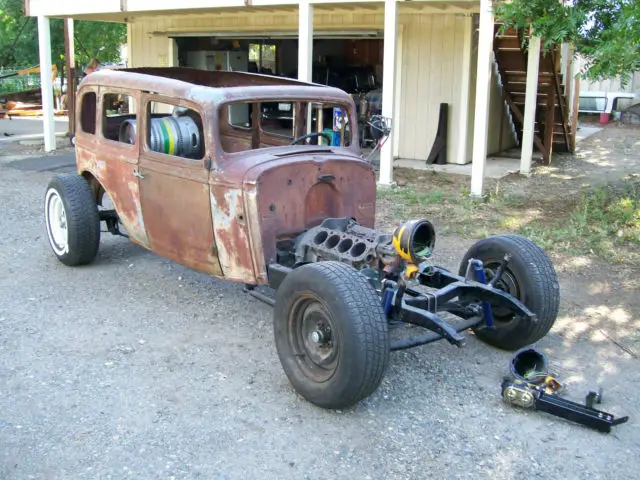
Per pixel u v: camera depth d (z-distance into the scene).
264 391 4.05
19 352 4.50
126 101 11.01
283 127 6.64
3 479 3.17
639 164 12.45
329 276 3.66
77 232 5.93
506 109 13.71
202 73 6.21
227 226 4.56
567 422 3.80
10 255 6.59
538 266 4.42
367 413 3.82
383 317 3.60
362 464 3.35
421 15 12.15
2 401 3.87
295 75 16.88
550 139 12.20
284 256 4.54
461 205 8.80
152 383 4.11
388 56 9.45
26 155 13.16
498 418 3.81
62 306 5.32
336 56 16.78
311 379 3.82
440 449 3.50
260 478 3.23
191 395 3.98
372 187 4.96
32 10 13.31
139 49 16.05
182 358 4.46
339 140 5.66
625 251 6.87
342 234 4.39
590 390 4.05
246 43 16.88
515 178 10.92
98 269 6.21
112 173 5.54
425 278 4.61
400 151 12.89
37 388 4.02
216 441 3.52
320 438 3.57
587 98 20.53
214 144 4.55
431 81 12.32
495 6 8.33
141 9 11.78
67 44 15.55
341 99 5.28
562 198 9.39
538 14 7.72
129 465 3.30
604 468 3.37
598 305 5.51
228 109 6.10
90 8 12.43
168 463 3.33
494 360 4.53
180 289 5.73
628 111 19.50
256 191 4.34
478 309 4.41
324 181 4.64
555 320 4.91
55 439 3.51
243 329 4.95
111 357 4.45
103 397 3.93
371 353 3.53
